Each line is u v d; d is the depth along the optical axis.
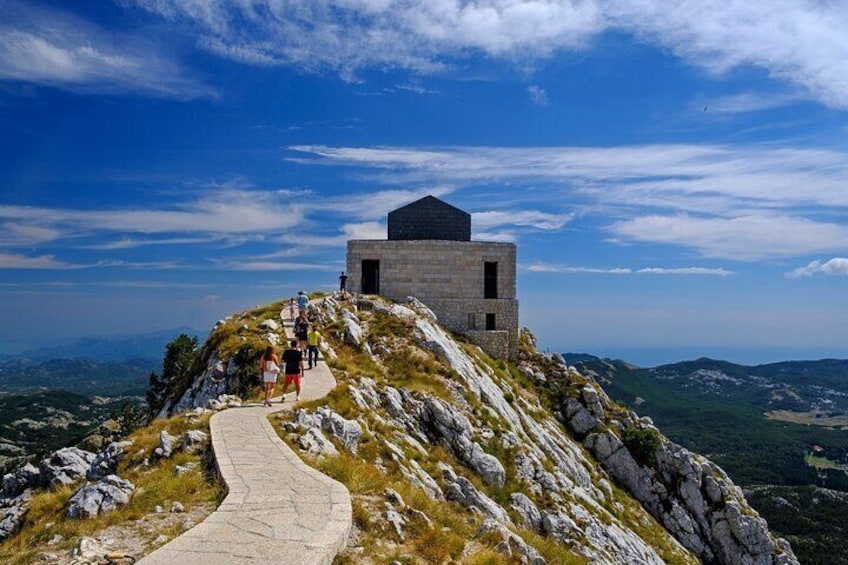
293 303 53.38
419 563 15.66
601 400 64.38
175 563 12.62
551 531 36.31
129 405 78.31
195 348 81.69
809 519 126.50
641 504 55.31
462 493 30.09
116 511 17.53
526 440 46.91
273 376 30.38
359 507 17.50
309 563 12.80
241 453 21.34
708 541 54.75
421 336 51.56
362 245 67.81
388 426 33.84
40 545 16.09
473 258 68.88
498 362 65.12
